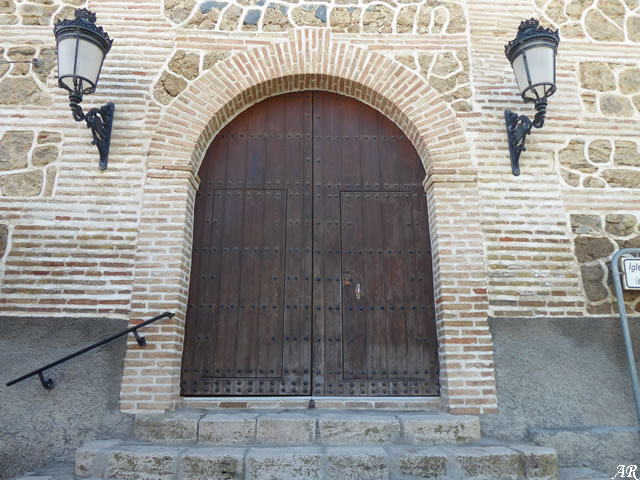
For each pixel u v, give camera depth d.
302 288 4.68
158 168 4.54
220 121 4.96
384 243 4.82
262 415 3.98
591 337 4.31
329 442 3.78
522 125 4.59
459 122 4.83
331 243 4.80
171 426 3.80
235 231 4.79
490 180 4.66
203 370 4.43
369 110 5.21
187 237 4.54
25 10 4.89
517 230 4.55
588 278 4.46
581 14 5.25
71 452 3.87
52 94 4.69
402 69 4.98
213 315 4.56
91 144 4.56
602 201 4.68
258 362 4.49
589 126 4.89
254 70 4.91
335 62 4.96
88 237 4.32
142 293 4.21
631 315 4.39
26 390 3.96
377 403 4.38
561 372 4.21
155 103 4.72
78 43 3.92
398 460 3.35
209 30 4.98
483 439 3.98
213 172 4.95
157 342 4.11
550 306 4.37
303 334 4.57
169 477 3.27
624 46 5.17
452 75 4.98
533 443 3.92
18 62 4.75
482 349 4.23
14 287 4.16
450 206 4.59
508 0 5.25
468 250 4.47
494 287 4.39
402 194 4.97
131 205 4.43
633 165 4.80
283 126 5.12
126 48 4.85
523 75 4.28
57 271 4.22
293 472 3.30
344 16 5.11
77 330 4.11
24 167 4.46
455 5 5.20
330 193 4.94
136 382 4.01
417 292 4.70
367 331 4.60
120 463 3.31
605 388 4.20
